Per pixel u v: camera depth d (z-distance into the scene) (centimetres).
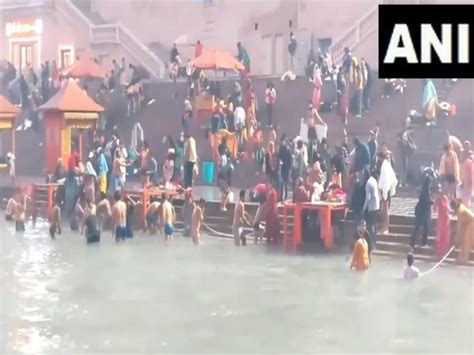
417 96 1241
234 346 848
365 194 1234
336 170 1290
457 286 1070
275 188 1334
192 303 1008
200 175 1412
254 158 1364
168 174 1435
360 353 820
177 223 1421
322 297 1023
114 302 1019
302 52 1340
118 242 1427
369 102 1280
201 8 1411
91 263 1249
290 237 1309
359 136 1280
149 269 1203
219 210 1377
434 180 1203
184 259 1275
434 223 1190
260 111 1373
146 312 979
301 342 856
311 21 1327
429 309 962
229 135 1393
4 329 921
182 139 1428
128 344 861
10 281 1138
